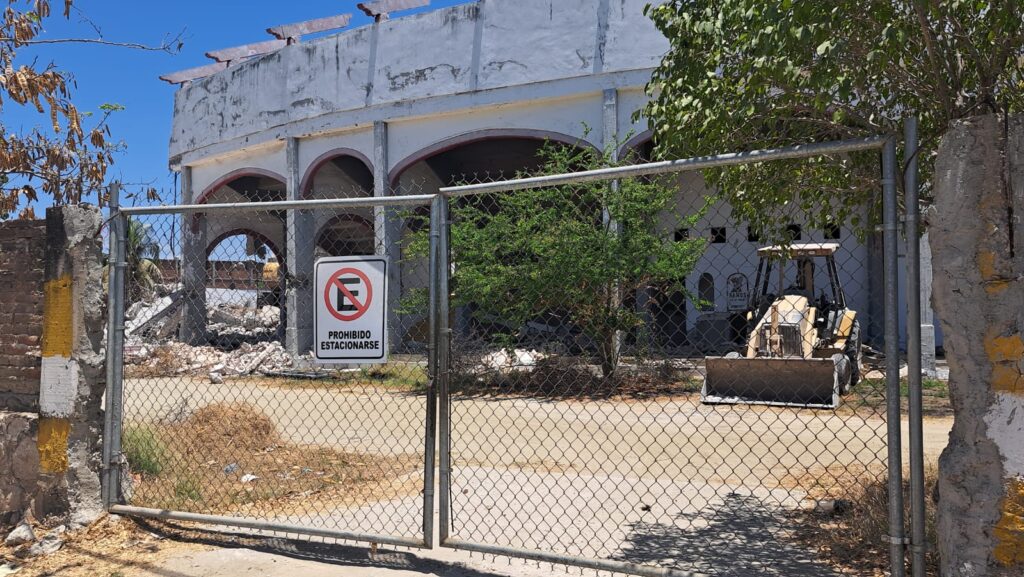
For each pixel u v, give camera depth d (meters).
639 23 17.06
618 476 7.74
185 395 14.19
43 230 6.03
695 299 14.91
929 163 5.35
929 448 8.70
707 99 4.91
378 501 6.79
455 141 19.72
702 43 5.14
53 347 5.90
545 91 18.12
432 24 19.73
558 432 10.53
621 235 14.15
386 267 5.07
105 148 9.38
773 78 4.48
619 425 10.91
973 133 3.38
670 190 14.55
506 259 14.83
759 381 11.91
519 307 14.11
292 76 22.38
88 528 5.72
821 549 5.10
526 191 15.04
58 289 5.89
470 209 15.08
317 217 23.27
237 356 21.19
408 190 22.17
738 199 5.83
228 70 24.31
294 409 12.89
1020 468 3.28
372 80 20.67
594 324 13.91
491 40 18.83
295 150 22.47
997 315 3.33
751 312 14.00
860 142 3.84
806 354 12.38
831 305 13.90
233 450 9.02
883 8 4.29
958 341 3.43
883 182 3.78
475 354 14.15
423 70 19.83
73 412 5.80
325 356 5.16
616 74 17.30
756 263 16.84
